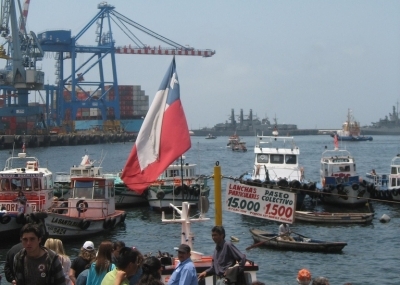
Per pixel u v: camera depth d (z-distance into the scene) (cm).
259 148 6738
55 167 13012
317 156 18812
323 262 3856
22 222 4172
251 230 4553
